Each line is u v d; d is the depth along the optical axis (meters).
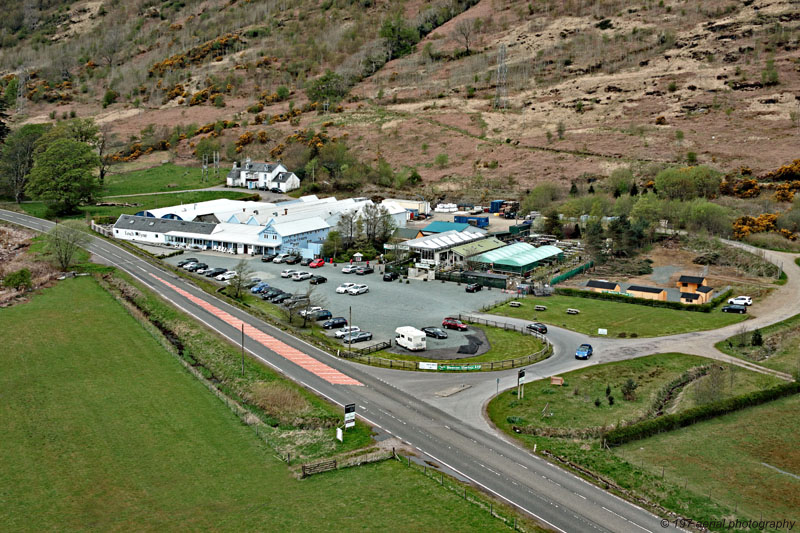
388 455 65.50
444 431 70.69
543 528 54.00
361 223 151.50
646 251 153.62
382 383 83.31
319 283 127.50
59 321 104.00
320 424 72.19
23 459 65.88
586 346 93.12
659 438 70.25
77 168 175.12
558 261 146.62
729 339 99.62
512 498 58.47
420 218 190.38
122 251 147.50
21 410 75.75
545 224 169.25
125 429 72.00
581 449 67.38
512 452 66.56
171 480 62.34
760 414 75.94
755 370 88.31
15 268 128.88
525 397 79.00
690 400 79.12
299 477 62.34
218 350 92.81
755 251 145.50
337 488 60.34
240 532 54.28
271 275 132.38
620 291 125.50
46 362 88.94
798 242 152.88
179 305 111.31
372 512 56.47
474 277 130.38
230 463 65.38
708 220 160.38
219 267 136.88
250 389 81.19
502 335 101.31
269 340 97.44
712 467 64.38
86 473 63.56
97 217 172.00
